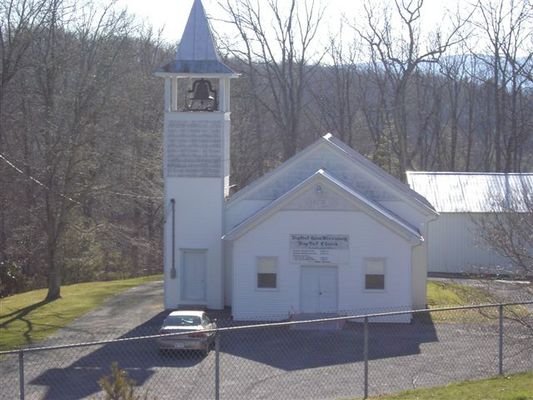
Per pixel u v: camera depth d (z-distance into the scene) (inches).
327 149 1460.4
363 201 1347.2
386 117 2812.5
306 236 1365.7
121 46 1763.0
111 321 1362.0
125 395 540.4
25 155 1651.1
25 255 1844.2
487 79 2972.4
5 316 1440.7
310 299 1370.6
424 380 874.1
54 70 1712.6
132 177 1756.9
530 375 787.4
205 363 1000.2
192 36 1482.5
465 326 1238.3
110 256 2269.9
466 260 1900.8
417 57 2596.0
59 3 1713.8
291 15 2487.7
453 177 2038.6
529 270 878.4
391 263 1354.6
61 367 989.2
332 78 3043.8
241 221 1470.2
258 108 2637.8
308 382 883.4
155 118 2282.2
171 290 1481.3
